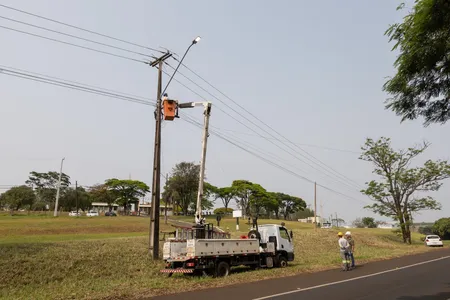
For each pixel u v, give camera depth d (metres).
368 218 120.69
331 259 25.27
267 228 21.16
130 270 18.11
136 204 110.75
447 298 10.27
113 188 103.75
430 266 19.83
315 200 55.94
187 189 84.44
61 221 48.09
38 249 19.28
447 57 6.32
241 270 19.22
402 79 6.93
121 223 48.78
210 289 12.53
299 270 18.08
